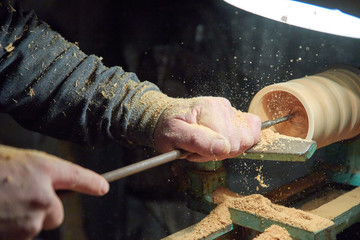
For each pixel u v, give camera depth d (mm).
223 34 2328
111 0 2383
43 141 2234
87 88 1105
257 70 2244
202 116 1063
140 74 2414
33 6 2242
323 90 1262
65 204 2160
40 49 1104
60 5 2307
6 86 1078
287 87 1231
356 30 1115
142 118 1113
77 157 2279
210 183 1261
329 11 1075
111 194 2258
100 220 2236
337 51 2107
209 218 1078
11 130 2184
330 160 1430
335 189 1396
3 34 1071
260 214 1033
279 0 1099
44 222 634
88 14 2369
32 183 605
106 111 1109
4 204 594
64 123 1121
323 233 958
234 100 2189
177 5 2369
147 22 2418
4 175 603
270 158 1074
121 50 2455
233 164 2111
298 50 2184
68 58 1130
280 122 1257
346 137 1340
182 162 1516
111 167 2336
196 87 2287
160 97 1165
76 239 2195
